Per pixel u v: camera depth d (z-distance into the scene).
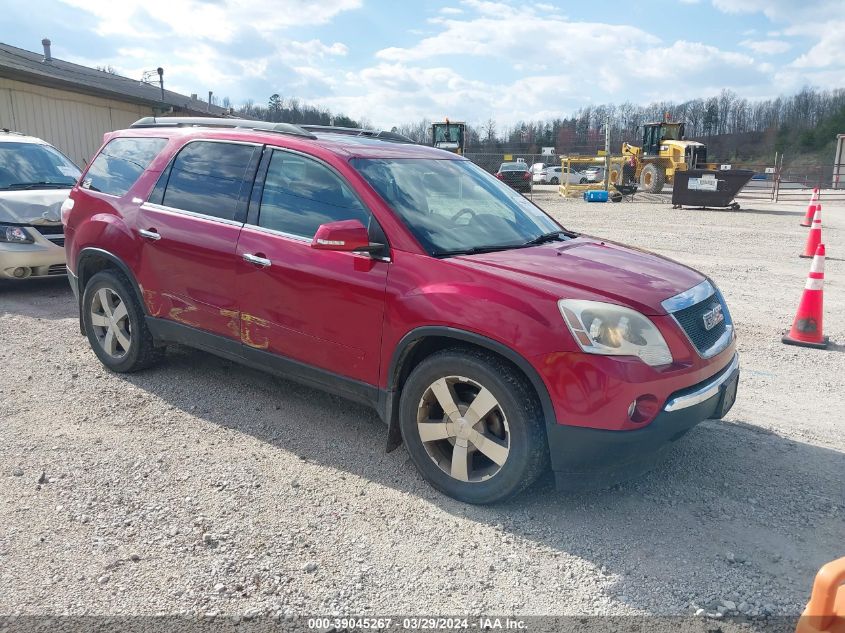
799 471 4.00
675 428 3.28
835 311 8.07
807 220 17.75
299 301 3.97
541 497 3.63
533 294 3.28
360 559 3.04
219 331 4.46
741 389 5.43
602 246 4.33
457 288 3.43
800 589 2.89
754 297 8.73
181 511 3.38
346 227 3.56
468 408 3.46
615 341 3.14
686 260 11.53
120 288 5.01
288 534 3.22
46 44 22.42
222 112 29.19
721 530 3.34
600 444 3.16
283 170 4.26
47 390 4.94
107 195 5.16
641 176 31.69
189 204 4.64
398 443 3.86
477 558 3.08
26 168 8.97
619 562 3.07
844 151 47.66
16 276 7.86
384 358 3.69
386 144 4.64
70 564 2.95
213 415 4.57
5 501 3.43
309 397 4.91
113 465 3.84
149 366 5.25
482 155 46.72
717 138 89.06
